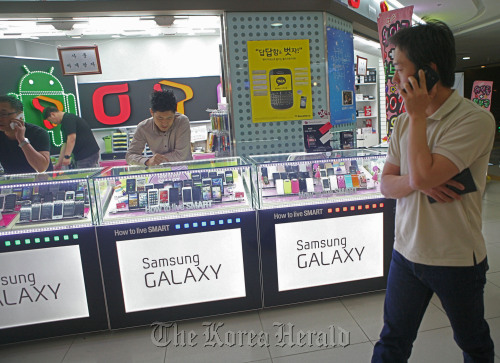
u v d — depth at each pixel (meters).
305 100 3.38
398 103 3.39
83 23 3.17
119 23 3.23
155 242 2.37
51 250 2.29
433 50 1.22
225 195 2.52
